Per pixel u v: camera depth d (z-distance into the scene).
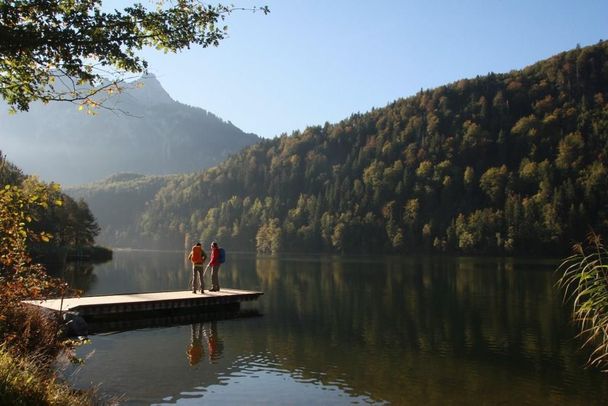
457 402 10.48
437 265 70.44
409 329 18.48
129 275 46.19
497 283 39.09
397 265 70.44
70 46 6.31
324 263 77.06
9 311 9.89
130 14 6.56
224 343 15.62
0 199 7.09
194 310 21.86
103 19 6.41
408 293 31.02
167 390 10.84
